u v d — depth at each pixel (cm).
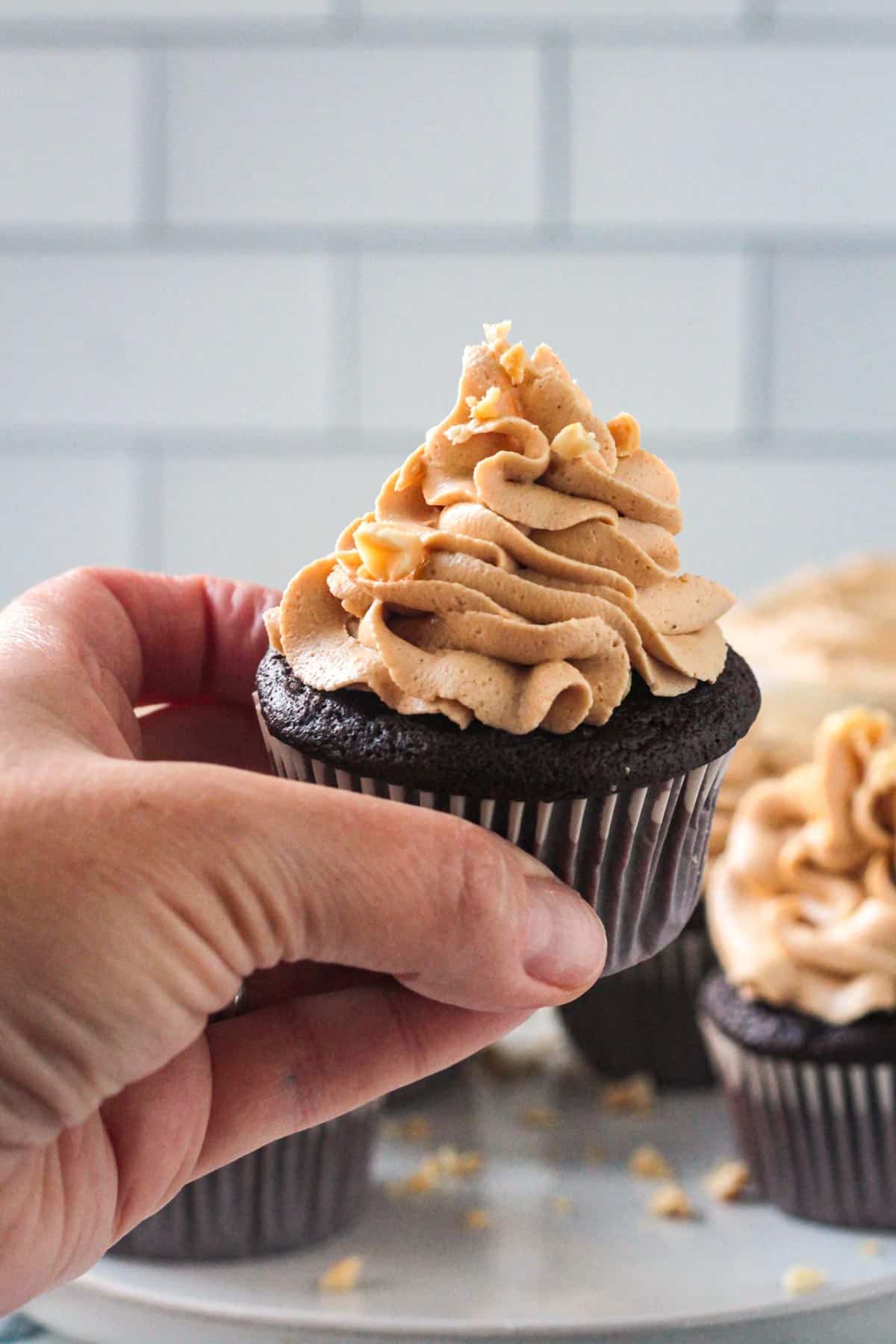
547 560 45
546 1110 77
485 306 107
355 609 45
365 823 39
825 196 106
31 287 107
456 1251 67
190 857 38
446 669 43
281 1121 49
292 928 39
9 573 109
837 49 105
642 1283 64
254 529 109
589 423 48
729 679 47
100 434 108
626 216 106
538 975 41
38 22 105
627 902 47
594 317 107
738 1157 74
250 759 62
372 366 108
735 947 72
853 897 72
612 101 106
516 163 106
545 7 105
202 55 106
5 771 39
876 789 71
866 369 107
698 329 107
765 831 73
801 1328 60
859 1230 70
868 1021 69
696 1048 79
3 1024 38
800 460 108
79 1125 44
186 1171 47
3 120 106
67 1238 44
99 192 106
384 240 107
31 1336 62
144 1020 38
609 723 44
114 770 39
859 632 85
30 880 37
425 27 105
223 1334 60
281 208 107
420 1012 49
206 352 108
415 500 48
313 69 106
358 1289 64
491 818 44
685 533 109
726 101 105
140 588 58
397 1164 74
